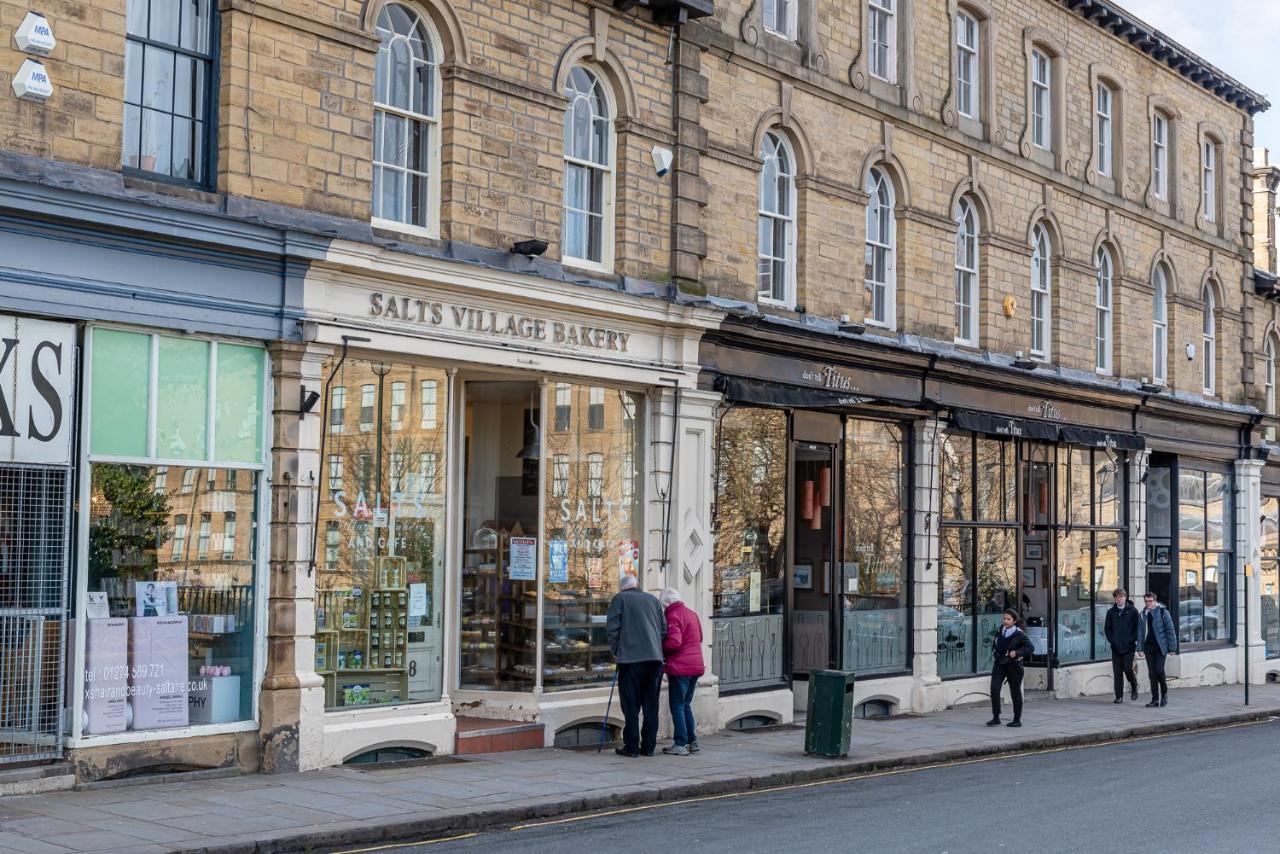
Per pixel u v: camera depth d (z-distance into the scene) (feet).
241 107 44.62
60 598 40.24
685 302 58.65
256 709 44.86
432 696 50.75
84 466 40.83
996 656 69.36
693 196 60.95
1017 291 82.84
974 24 81.20
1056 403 85.51
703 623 60.75
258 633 45.01
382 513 49.16
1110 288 93.50
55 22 40.29
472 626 54.90
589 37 56.80
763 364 64.49
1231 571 105.70
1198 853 35.70
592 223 57.98
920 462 74.38
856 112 71.10
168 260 42.55
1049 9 86.94
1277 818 41.75
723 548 63.05
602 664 57.11
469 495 55.31
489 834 38.27
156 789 41.22
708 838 37.45
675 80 60.85
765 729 63.00
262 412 45.44
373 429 48.75
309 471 46.14
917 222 74.84
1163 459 99.40
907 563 74.33
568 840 37.11
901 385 73.00
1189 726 74.84
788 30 67.87
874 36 73.67
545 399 54.80
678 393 59.57
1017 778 51.60
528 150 53.98
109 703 41.45
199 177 44.45
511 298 52.24
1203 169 105.40
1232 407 104.32
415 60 51.11
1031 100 84.89
